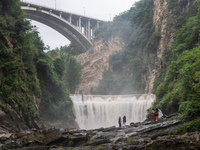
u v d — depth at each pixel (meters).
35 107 26.06
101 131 18.12
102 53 89.56
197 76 15.56
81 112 39.12
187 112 14.83
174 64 26.69
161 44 50.03
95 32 97.19
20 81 23.09
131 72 65.62
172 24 47.38
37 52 30.34
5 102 19.73
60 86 34.91
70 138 14.10
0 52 21.23
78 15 87.06
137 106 38.94
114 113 40.44
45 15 75.88
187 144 9.91
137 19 71.44
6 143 11.86
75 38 90.38
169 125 14.59
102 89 75.00
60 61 40.84
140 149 10.59
